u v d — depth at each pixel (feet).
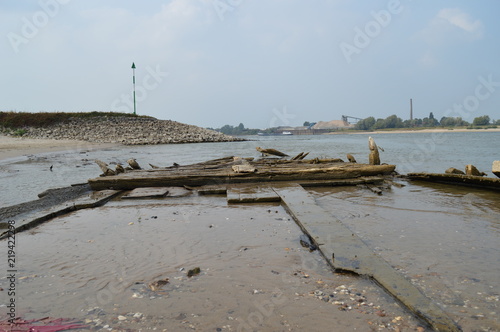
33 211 23.68
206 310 10.43
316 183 33.76
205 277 12.81
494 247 15.67
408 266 13.60
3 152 86.89
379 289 11.64
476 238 17.04
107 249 16.19
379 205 25.18
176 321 9.85
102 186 32.99
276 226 19.62
